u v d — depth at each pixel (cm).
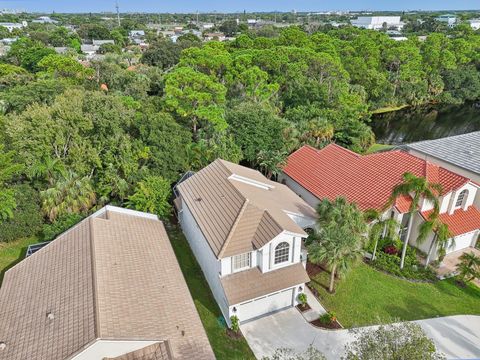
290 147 4278
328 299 2441
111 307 1762
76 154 3108
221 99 4622
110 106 3459
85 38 16000
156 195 3136
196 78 4403
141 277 2089
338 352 2056
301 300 2359
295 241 2272
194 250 2875
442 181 2934
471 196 2988
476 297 2498
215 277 2333
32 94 4475
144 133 3491
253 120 4153
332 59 6419
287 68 6244
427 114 8025
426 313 2342
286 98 6044
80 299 1809
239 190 2577
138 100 4919
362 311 2345
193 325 1900
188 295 2111
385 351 1400
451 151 3819
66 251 2250
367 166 3316
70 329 1658
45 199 2959
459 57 9125
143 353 1661
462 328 2228
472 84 8575
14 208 2916
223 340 2122
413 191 2531
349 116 5112
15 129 2994
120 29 18038
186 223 3006
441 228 2480
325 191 3275
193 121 4419
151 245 2456
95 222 2419
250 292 2158
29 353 1617
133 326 1706
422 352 1384
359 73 7531
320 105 5647
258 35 14375
